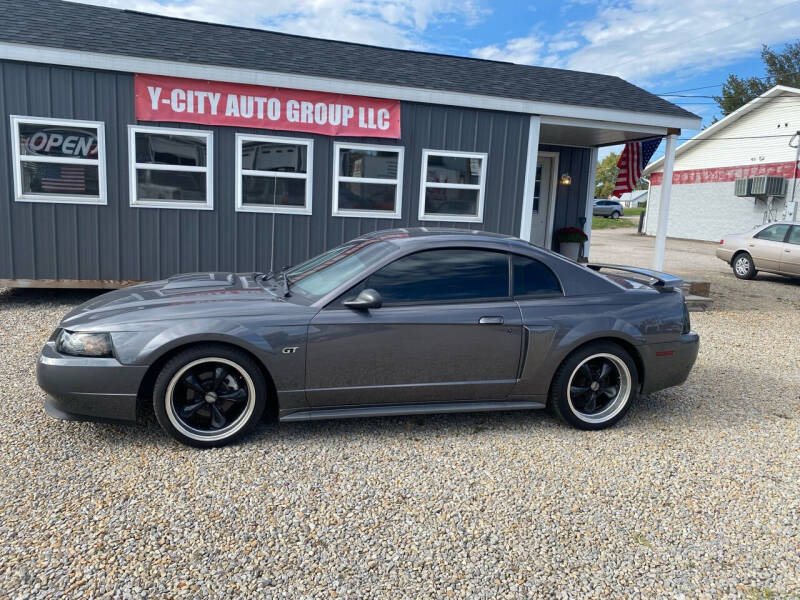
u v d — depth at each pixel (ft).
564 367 12.96
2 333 19.44
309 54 28.17
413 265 12.59
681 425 14.01
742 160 80.84
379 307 11.84
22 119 22.79
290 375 11.60
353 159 26.86
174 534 8.69
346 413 12.17
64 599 7.25
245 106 25.08
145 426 12.53
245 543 8.57
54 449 11.29
